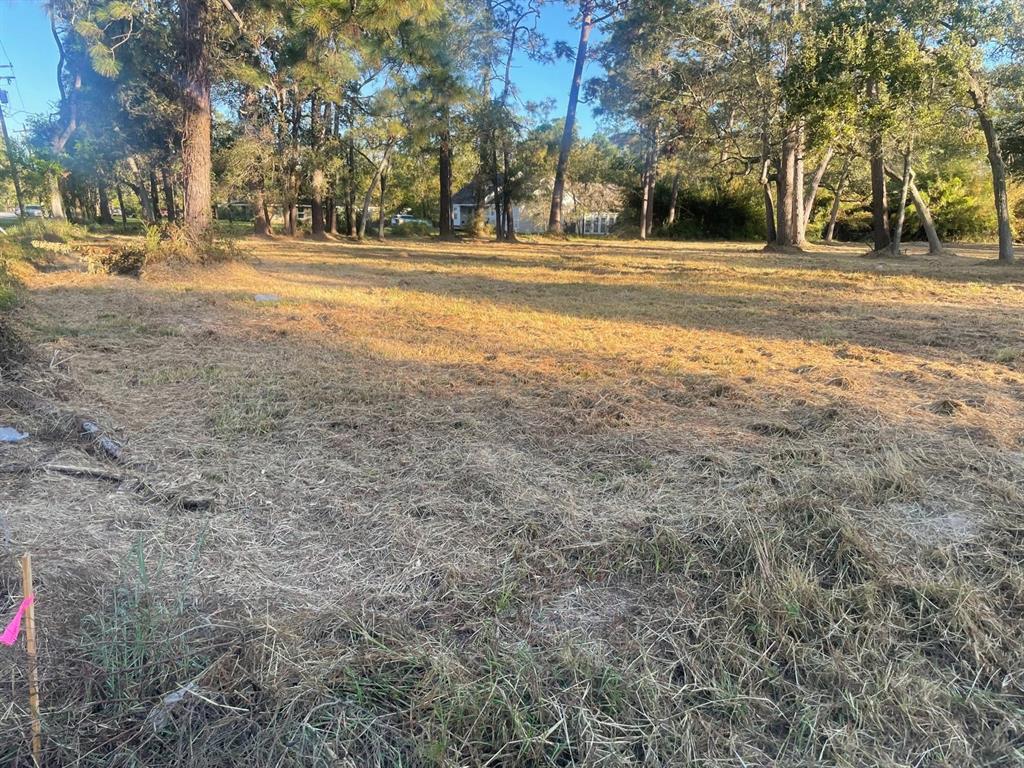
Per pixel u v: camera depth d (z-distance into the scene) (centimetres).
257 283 1006
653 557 231
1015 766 150
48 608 188
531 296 949
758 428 366
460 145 2983
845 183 3025
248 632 184
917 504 270
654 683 171
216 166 2283
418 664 175
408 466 306
